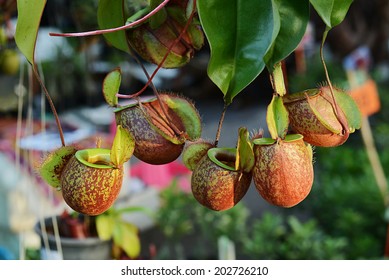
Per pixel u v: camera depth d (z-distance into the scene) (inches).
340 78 118.5
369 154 79.9
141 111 28.5
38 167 28.4
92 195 27.3
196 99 188.9
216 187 27.7
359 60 130.0
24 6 25.5
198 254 77.7
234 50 26.7
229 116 172.7
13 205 57.0
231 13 26.7
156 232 78.1
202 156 28.7
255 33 26.6
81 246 47.2
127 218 70.9
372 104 77.2
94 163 28.0
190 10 28.7
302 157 27.3
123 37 29.8
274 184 27.1
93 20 58.9
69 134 69.8
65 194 27.6
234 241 79.9
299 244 73.2
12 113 74.3
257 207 105.8
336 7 26.2
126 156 27.7
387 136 105.3
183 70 177.3
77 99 93.9
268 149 27.2
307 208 89.4
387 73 153.1
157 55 29.6
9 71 58.1
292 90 117.3
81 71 84.4
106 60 102.5
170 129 28.6
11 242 57.3
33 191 57.9
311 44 153.0
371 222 79.2
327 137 27.7
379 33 150.8
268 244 75.2
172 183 78.2
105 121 96.3
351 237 77.8
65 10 61.0
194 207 78.8
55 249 47.6
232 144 148.3
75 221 47.9
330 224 84.0
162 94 29.1
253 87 182.2
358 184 84.7
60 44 79.1
